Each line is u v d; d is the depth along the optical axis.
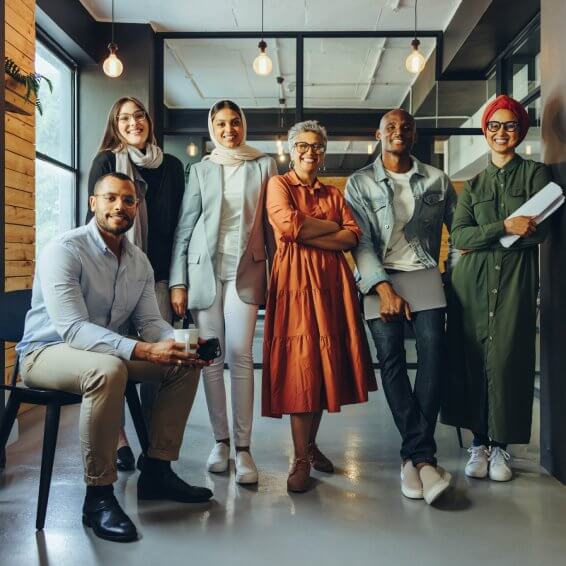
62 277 2.21
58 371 2.13
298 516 2.22
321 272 2.54
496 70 5.81
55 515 2.22
